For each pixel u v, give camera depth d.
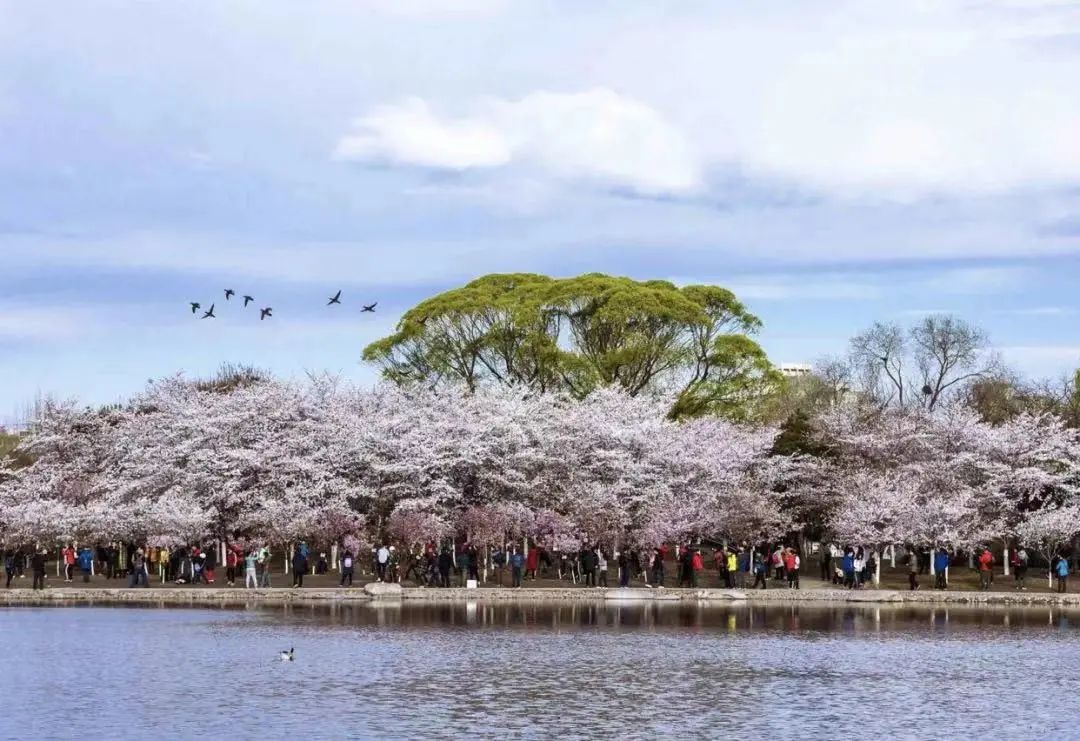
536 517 103.81
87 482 118.00
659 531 101.00
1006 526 105.06
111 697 49.31
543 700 49.31
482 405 114.00
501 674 55.19
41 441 126.06
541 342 132.00
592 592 92.75
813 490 112.75
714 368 133.50
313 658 59.47
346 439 107.44
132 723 44.44
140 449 111.75
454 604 87.88
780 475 112.62
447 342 137.00
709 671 56.50
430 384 124.56
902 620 78.38
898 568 115.50
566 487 106.56
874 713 47.31
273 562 120.12
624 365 130.38
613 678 54.44
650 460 108.56
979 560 102.31
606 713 46.94
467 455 105.19
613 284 135.62
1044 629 73.44
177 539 99.56
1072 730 44.47
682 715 46.72
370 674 54.91
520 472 107.94
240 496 105.25
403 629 71.00
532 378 133.62
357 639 66.44
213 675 54.50
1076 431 111.12
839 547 109.38
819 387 157.62
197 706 47.53
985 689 52.31
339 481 104.38
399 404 115.06
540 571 111.00
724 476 106.62
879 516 99.00
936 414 115.69
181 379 123.06
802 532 120.06
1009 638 68.88
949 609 87.00
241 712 46.47
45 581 102.19
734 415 131.00
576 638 67.38
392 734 43.03
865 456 114.06
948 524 98.81
